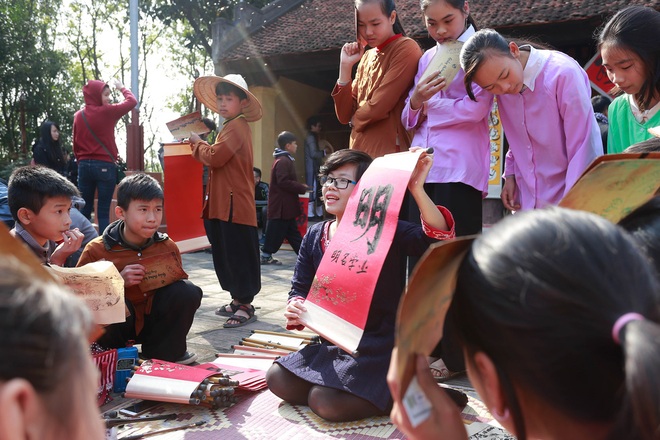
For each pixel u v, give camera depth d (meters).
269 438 2.27
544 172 2.74
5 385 0.60
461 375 2.96
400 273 2.52
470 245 0.84
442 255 0.80
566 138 2.64
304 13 11.95
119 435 2.26
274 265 6.78
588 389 0.75
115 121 6.46
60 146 8.03
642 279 0.75
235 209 3.98
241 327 3.96
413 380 0.86
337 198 2.54
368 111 3.24
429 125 3.02
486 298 0.78
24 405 0.60
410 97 3.07
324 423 2.41
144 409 2.54
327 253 2.29
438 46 3.05
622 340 0.69
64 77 22.62
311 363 2.56
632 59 2.30
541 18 8.20
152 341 3.14
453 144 2.95
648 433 0.67
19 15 20.80
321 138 13.12
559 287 0.73
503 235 0.80
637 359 0.65
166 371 2.63
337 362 2.49
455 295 0.86
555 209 0.83
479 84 2.57
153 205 3.01
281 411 2.54
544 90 2.63
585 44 8.59
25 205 2.74
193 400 2.44
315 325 2.24
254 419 2.45
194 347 3.50
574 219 0.79
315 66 10.50
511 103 2.75
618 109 2.66
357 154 2.57
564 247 0.75
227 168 3.98
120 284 2.63
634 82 2.36
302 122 12.86
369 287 2.12
